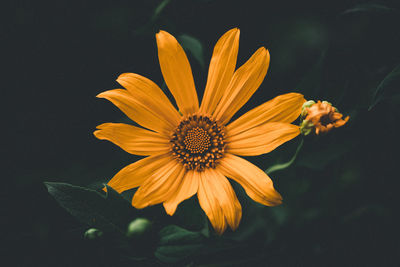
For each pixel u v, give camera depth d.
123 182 0.29
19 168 0.31
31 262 0.29
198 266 0.29
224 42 0.30
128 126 0.29
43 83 0.31
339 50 0.31
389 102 0.31
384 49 0.31
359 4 0.31
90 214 0.27
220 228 0.28
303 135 0.29
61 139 0.31
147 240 0.27
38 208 0.30
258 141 0.30
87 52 0.31
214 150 0.31
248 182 0.29
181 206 0.29
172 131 0.31
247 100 0.31
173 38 0.29
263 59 0.30
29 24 0.31
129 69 0.31
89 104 0.31
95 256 0.28
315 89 0.31
